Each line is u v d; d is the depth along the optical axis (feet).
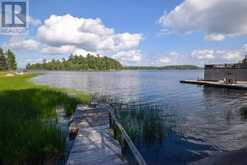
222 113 45.24
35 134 23.34
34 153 20.17
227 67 119.96
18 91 68.13
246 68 107.34
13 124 27.45
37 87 85.10
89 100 58.70
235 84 98.12
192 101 64.39
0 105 42.06
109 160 18.52
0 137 22.74
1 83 109.50
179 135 29.81
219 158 19.11
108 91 93.61
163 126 33.09
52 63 571.69
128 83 146.51
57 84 130.41
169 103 60.70
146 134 28.89
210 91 90.43
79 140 23.89
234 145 26.35
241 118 40.24
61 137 24.09
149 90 99.30
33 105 44.52
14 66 381.40
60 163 20.77
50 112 40.93
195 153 23.98
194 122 37.04
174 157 22.91
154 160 22.33
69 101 52.70
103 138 24.67
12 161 19.06
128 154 20.93
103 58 588.91
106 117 35.50
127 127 31.24
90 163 17.89
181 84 133.18
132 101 64.59
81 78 210.18
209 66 135.03
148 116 39.24
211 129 32.89
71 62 564.71
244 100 63.98
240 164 17.44
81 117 35.50
